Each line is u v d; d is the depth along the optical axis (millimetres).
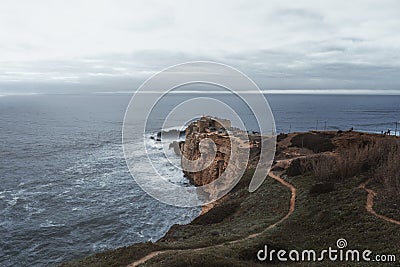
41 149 82000
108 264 17875
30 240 33406
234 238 20609
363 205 22078
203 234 24562
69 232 35219
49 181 53594
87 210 41031
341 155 34656
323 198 25328
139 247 19797
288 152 47094
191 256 16125
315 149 47250
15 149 81625
